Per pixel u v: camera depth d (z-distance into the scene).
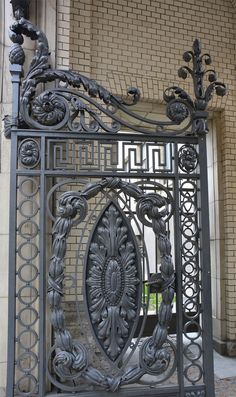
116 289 2.84
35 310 2.71
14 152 2.78
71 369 2.69
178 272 2.91
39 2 3.20
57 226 2.80
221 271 4.68
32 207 2.95
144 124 4.46
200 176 3.00
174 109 3.02
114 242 2.88
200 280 2.94
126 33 4.32
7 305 2.90
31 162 2.81
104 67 4.17
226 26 4.82
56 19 3.24
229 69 4.78
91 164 2.95
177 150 3.00
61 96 2.88
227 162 4.69
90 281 2.82
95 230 2.89
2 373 2.84
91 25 4.16
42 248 2.74
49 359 2.81
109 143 2.95
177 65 4.49
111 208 2.92
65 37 3.26
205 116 3.03
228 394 3.45
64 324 2.73
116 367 2.77
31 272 2.92
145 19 4.42
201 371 2.85
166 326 2.86
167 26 4.52
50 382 2.79
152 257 4.25
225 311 4.63
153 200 2.93
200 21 4.69
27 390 2.84
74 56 3.95
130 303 2.85
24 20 2.80
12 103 2.85
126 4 4.36
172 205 2.97
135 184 2.94
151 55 4.39
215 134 4.81
